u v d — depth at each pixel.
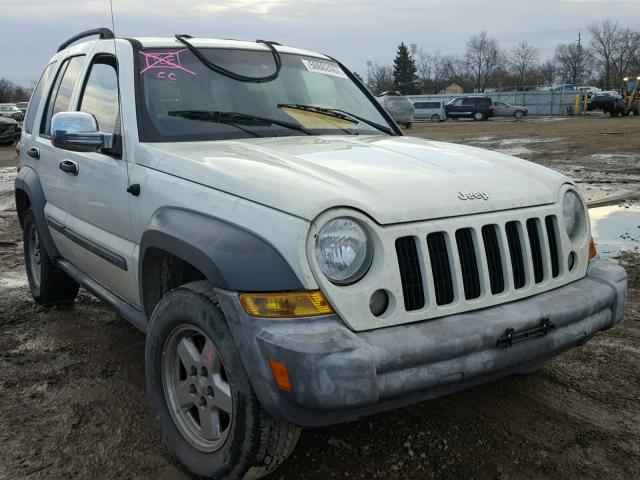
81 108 4.09
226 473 2.53
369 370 2.19
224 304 2.36
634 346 4.18
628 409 3.36
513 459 2.91
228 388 2.55
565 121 39.69
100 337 4.50
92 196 3.63
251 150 3.05
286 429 2.41
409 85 89.88
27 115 5.37
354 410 2.27
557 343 2.68
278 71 4.02
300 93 3.99
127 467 2.89
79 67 4.36
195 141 3.31
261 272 2.29
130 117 3.34
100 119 3.75
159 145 3.19
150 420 3.30
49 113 4.75
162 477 2.81
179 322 2.69
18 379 3.81
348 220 2.35
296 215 2.31
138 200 3.11
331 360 2.15
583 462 2.88
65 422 3.29
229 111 3.59
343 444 3.01
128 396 3.57
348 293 2.30
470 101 46.28
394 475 2.78
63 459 2.96
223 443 2.56
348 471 2.81
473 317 2.53
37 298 5.14
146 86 3.48
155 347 2.85
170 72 3.61
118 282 3.52
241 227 2.43
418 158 3.05
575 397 3.49
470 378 2.45
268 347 2.22
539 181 3.05
